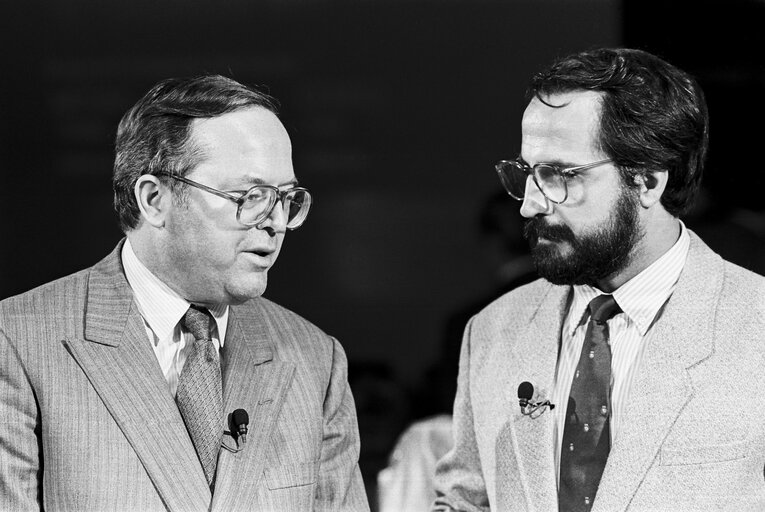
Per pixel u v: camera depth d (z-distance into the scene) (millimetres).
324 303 5090
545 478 3004
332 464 3092
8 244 4918
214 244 2793
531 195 2947
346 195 5051
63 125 4918
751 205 4547
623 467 2883
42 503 2812
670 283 3027
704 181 4535
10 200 4902
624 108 2906
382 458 4863
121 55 4922
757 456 2855
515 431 3102
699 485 2840
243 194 2777
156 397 2828
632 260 2996
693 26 4648
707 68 4637
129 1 4906
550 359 3115
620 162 2896
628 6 4781
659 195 2965
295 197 2906
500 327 3312
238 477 2850
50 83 4898
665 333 2959
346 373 3240
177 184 2799
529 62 4953
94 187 4941
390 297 5059
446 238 5035
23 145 4906
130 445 2781
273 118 2879
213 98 2852
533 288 3340
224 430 2881
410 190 5059
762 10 4562
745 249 4520
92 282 2961
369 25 5004
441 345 5031
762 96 4594
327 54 4988
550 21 4910
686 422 2881
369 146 5035
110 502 2734
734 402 2865
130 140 2900
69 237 4941
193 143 2799
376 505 4691
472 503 3285
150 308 2932
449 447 4496
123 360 2842
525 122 2992
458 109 5016
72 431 2756
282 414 2986
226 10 4941
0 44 4863
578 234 2920
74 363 2812
